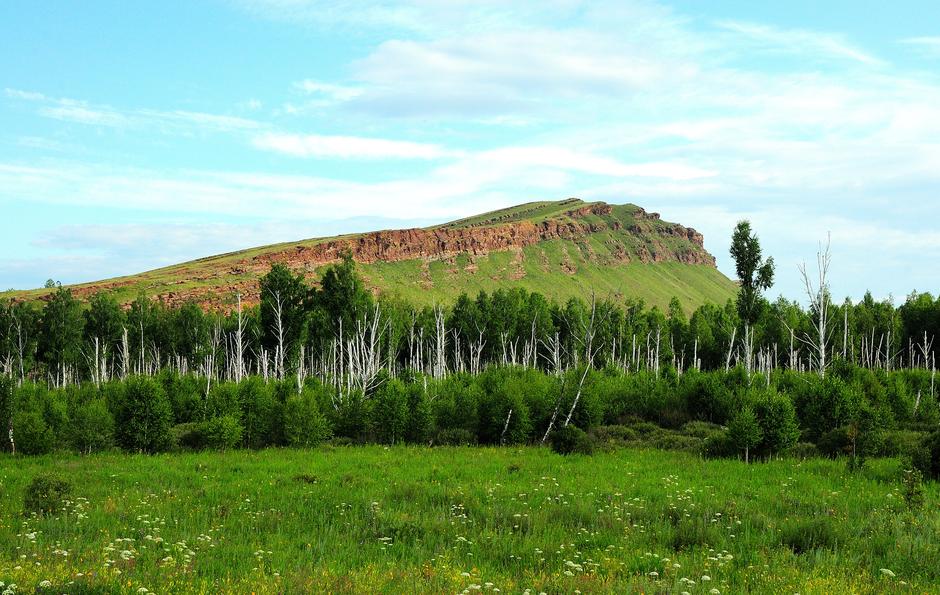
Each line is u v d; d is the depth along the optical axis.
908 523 20.27
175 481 31.52
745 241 61.56
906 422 48.97
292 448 46.78
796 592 13.74
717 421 52.62
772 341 101.31
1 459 42.09
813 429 44.66
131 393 46.25
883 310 101.50
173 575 15.24
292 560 17.34
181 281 187.12
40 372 111.50
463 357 112.56
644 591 14.34
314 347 93.19
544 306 114.81
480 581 15.12
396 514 22.67
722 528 20.77
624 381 59.53
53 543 18.72
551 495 26.69
